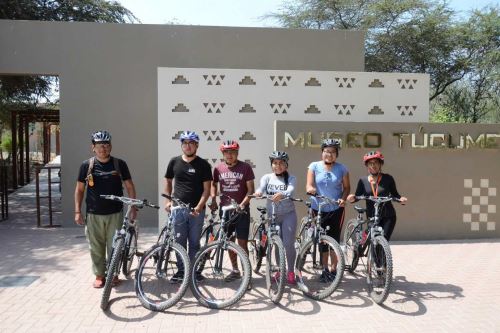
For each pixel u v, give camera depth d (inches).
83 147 397.1
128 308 194.1
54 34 392.2
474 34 780.0
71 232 366.0
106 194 215.2
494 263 269.4
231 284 224.1
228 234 225.0
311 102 342.3
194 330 173.8
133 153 402.0
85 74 395.5
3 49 389.1
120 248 197.3
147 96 401.1
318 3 855.7
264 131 340.8
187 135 216.8
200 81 336.2
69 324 178.4
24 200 564.7
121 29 397.4
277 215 222.8
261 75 339.6
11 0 530.0
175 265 212.2
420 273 248.8
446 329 176.1
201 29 404.5
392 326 178.5
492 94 805.2
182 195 219.9
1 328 174.9
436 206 329.4
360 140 320.2
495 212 334.0
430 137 324.8
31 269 255.1
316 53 412.8
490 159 331.9
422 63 805.9
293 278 224.5
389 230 221.3
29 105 687.1
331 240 210.8
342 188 229.5
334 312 191.9
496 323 181.9
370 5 812.0
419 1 793.6
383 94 346.6
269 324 179.6
